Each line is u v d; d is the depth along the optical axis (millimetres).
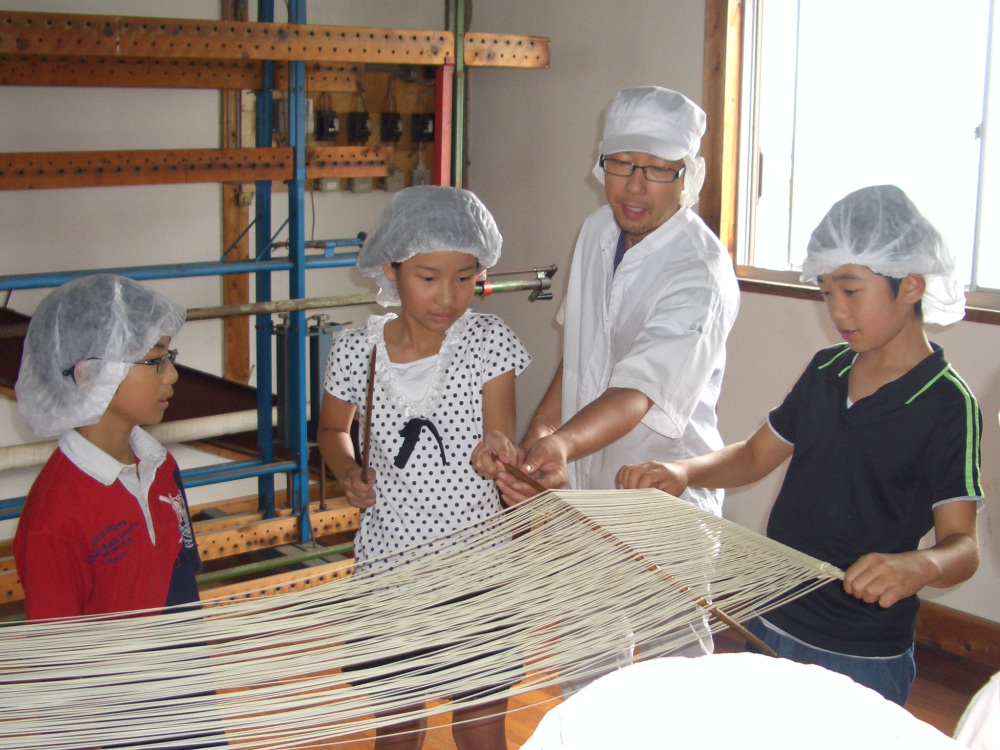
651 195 1756
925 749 664
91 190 3652
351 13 4203
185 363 4012
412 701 871
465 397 1651
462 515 1648
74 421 1464
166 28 2521
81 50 2404
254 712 849
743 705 689
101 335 1440
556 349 4324
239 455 3648
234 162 2832
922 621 3074
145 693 844
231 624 979
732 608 992
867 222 1346
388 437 1653
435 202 1547
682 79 3564
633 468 1476
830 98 3240
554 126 4141
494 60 3197
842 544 1429
